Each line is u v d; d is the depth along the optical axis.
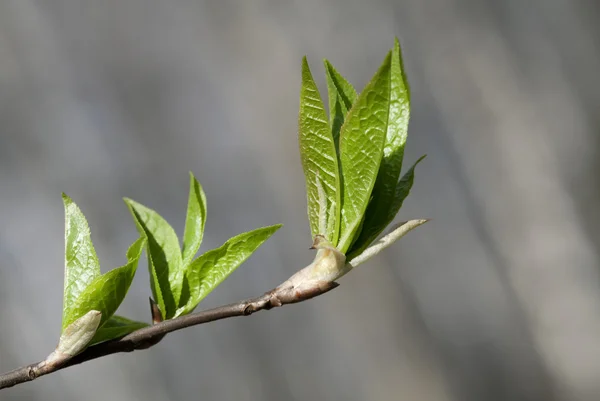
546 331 2.33
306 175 0.45
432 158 2.45
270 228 0.46
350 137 0.45
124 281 0.45
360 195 0.45
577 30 2.49
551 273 2.35
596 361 2.26
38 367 0.45
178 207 2.27
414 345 2.31
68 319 0.45
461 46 2.49
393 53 0.45
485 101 2.48
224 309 0.45
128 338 0.46
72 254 0.46
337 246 0.45
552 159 2.44
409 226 0.45
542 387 2.29
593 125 2.45
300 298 0.45
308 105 0.45
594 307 2.31
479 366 2.30
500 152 2.45
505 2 2.51
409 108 0.46
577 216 2.39
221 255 0.47
